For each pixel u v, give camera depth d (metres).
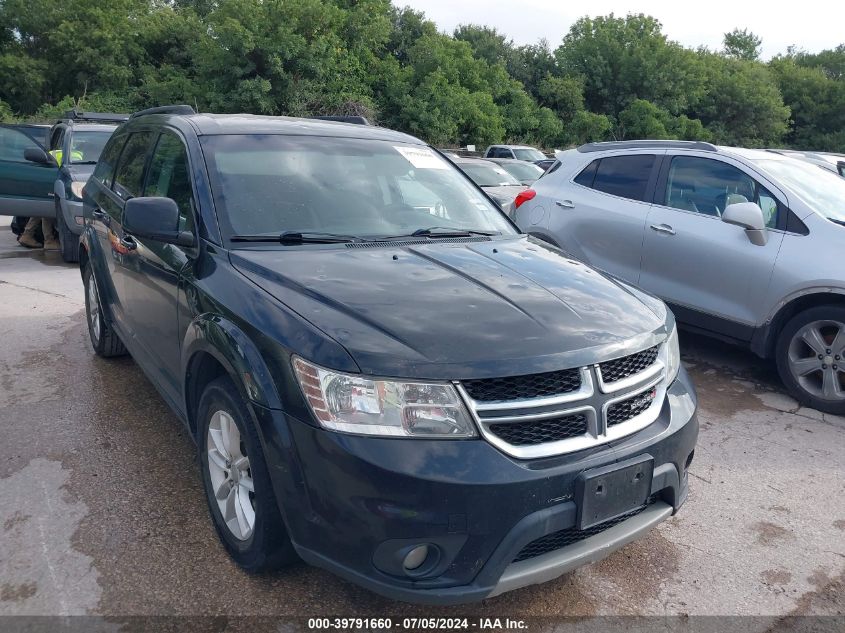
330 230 3.54
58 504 3.50
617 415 2.71
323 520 2.45
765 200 5.62
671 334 3.15
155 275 3.79
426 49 39.50
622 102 52.50
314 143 4.07
